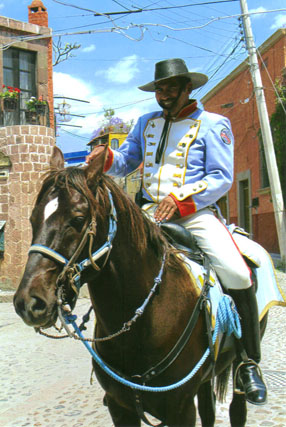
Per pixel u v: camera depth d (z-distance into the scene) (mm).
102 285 2520
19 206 13391
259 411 4566
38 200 2283
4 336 8719
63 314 2217
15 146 13414
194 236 3053
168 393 2609
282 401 4793
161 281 2625
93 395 5332
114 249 2484
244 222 24406
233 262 2963
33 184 13375
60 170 2312
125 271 2529
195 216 3061
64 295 2178
